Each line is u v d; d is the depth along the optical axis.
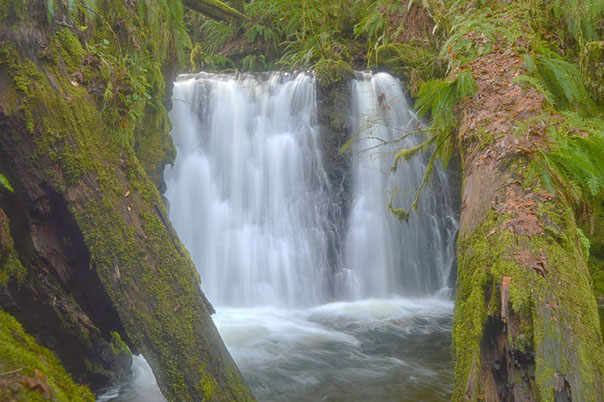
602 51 5.84
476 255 2.70
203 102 8.10
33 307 3.19
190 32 13.73
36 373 2.22
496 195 2.86
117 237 3.03
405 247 8.12
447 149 4.73
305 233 8.14
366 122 7.55
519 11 5.12
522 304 2.25
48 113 3.04
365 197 8.19
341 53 10.04
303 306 7.66
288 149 8.30
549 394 2.04
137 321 2.95
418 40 8.47
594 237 5.61
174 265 3.19
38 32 3.15
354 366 5.02
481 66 3.83
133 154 3.40
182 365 2.94
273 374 4.80
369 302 7.74
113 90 3.40
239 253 7.77
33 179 3.03
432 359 5.20
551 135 2.98
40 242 3.13
